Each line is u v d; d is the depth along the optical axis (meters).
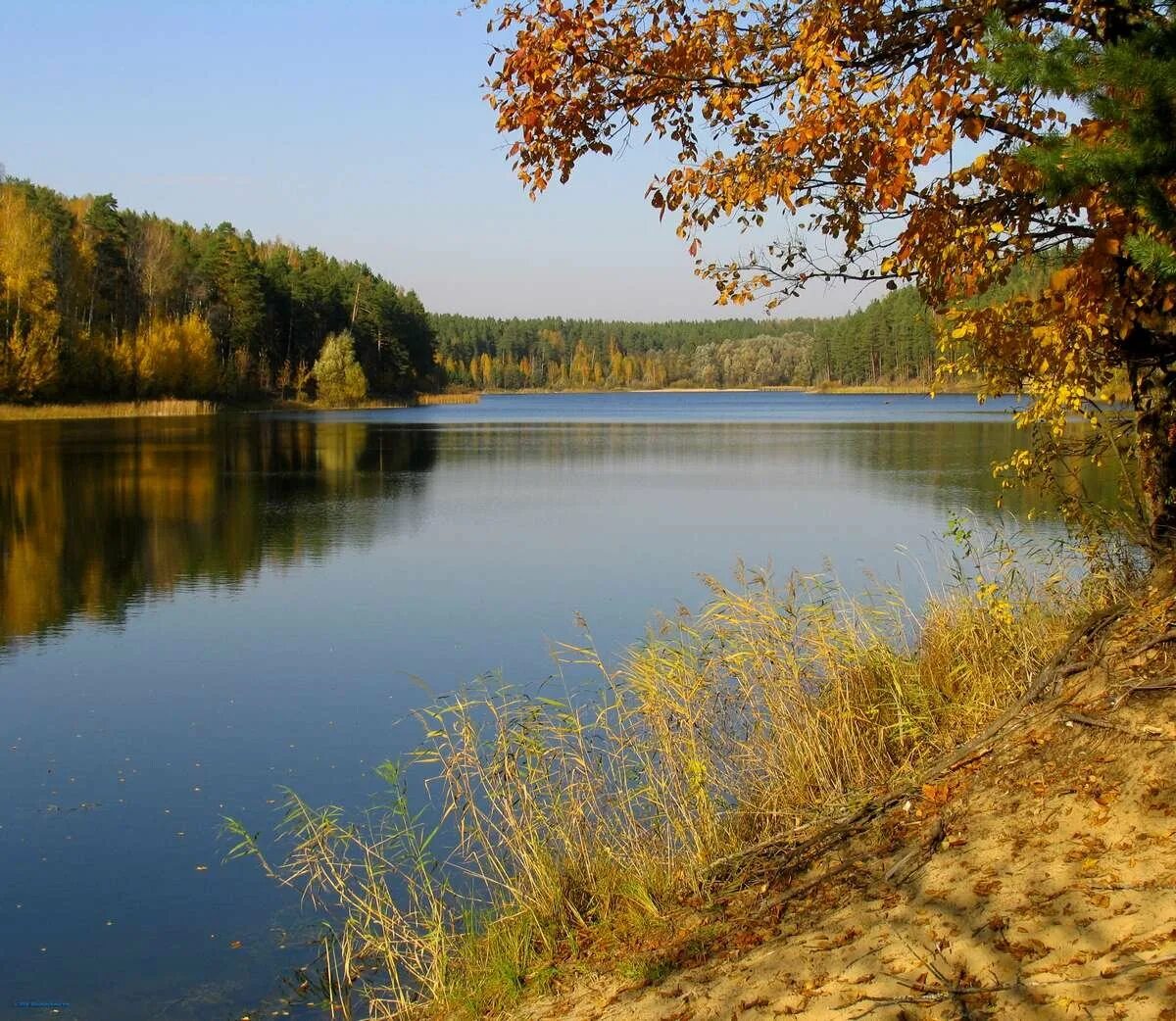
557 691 10.45
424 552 19.50
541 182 6.70
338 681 11.30
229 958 5.91
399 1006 5.29
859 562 16.78
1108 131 4.74
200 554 19.34
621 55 6.35
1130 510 7.64
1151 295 5.41
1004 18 5.33
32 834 7.51
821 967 4.04
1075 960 3.47
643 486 30.19
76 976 5.72
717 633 7.69
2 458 36.53
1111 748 4.62
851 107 5.72
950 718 6.96
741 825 6.30
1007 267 6.26
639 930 5.24
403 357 109.50
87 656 12.37
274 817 7.79
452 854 6.64
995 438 48.31
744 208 6.44
